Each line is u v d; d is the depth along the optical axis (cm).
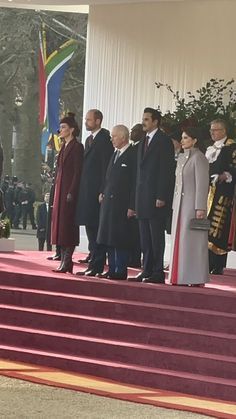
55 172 2342
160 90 2955
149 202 2075
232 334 1880
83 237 3070
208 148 2364
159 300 1988
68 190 2186
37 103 6350
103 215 2138
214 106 2716
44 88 3606
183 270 2044
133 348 1872
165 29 2948
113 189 2138
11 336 1994
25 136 6450
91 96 3056
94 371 1856
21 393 1684
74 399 1659
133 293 2011
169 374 1786
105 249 2156
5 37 6212
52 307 2047
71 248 2191
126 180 2141
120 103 3012
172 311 1936
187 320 1923
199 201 2044
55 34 6094
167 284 2067
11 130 6469
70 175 2192
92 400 1661
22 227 5453
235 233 2356
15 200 5266
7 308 2047
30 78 6259
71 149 2205
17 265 2319
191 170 2053
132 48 2994
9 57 6244
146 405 1647
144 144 2108
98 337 1953
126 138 2162
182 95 2925
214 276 2334
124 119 3009
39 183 6525
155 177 2081
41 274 2128
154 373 1797
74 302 2027
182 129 2258
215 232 2348
